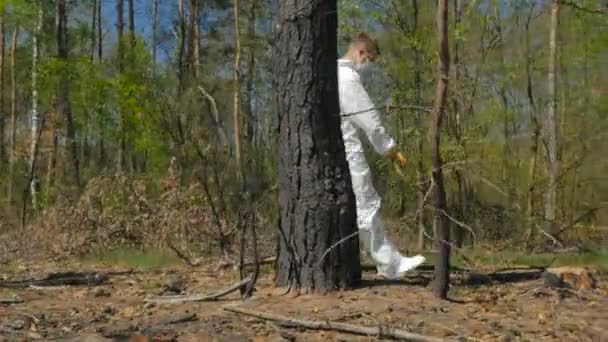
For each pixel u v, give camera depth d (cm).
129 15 2650
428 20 1562
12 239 1389
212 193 956
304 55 604
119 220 1170
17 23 2195
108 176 1282
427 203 675
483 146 1435
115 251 1141
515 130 1605
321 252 606
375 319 537
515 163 1523
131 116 1809
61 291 712
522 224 1095
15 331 540
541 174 1559
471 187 1179
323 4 607
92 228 1190
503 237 1098
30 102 2547
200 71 1352
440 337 492
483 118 1491
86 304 637
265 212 942
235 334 512
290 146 612
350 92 653
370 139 654
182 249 1074
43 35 2264
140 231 1154
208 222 1034
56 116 2161
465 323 531
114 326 546
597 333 509
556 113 1712
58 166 2323
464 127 1189
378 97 1476
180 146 921
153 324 548
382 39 1560
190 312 582
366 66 671
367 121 650
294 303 585
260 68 1803
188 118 885
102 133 2061
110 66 2081
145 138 1670
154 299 640
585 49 1852
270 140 859
